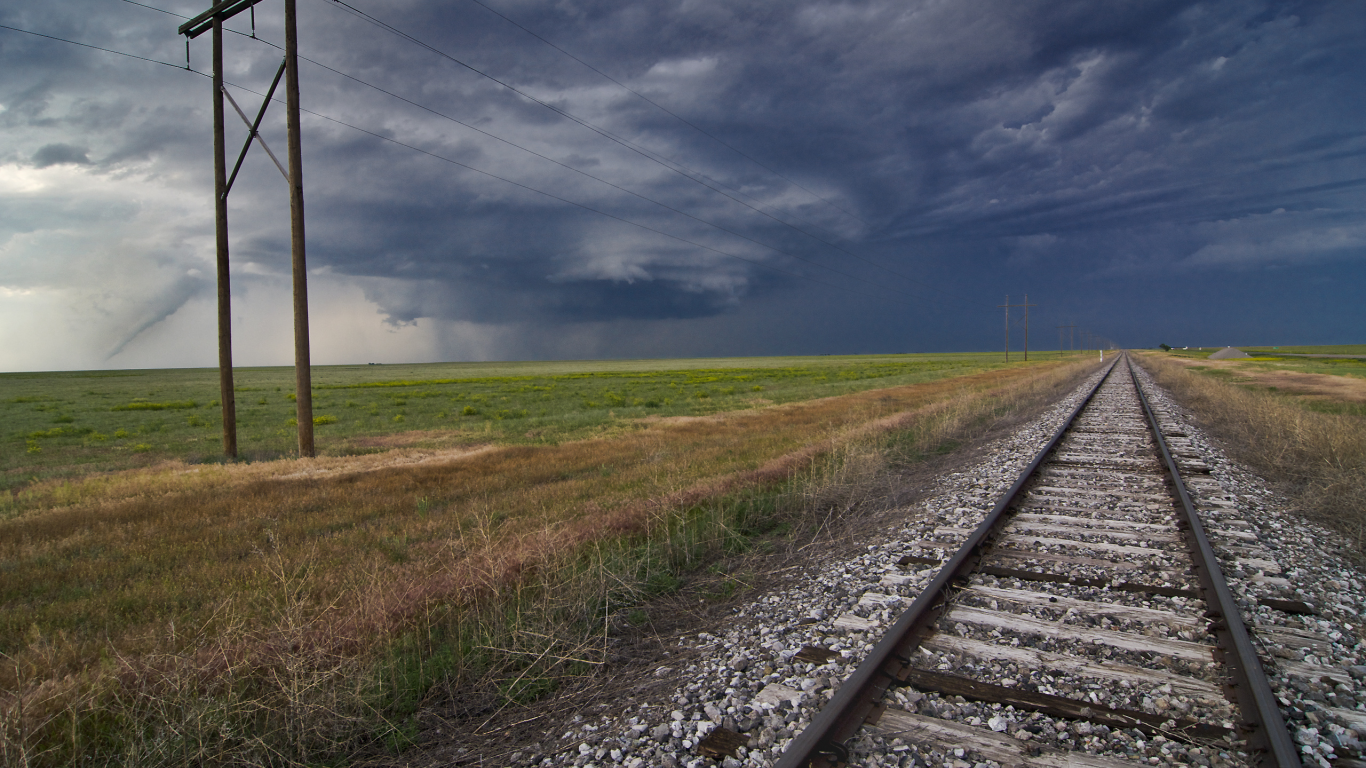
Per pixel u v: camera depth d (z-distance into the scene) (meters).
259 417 31.95
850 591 5.51
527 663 4.64
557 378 75.12
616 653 4.86
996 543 6.51
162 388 68.19
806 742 3.03
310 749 3.81
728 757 3.24
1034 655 4.04
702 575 6.72
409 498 10.78
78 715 4.04
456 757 3.66
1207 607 4.79
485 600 5.73
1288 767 2.77
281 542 8.12
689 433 19.03
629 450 15.52
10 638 5.45
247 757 3.71
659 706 3.90
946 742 3.21
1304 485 9.04
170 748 3.63
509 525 8.25
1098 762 3.03
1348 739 3.20
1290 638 4.30
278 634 4.80
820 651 4.32
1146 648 4.17
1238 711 3.45
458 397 44.41
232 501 10.66
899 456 12.93
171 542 8.37
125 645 5.08
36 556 7.88
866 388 38.88
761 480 10.49
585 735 3.68
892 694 3.70
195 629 5.34
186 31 16.92
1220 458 11.30
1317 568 5.68
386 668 4.48
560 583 5.64
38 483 13.77
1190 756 3.08
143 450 19.77
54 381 99.81
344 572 6.72
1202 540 5.88
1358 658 4.05
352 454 17.06
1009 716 3.45
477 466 13.98
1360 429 10.51
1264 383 34.16
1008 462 11.28
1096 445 12.91
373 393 52.12
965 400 21.19
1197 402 22.83
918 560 6.08
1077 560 5.89
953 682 3.73
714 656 4.55
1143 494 8.49
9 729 3.57
